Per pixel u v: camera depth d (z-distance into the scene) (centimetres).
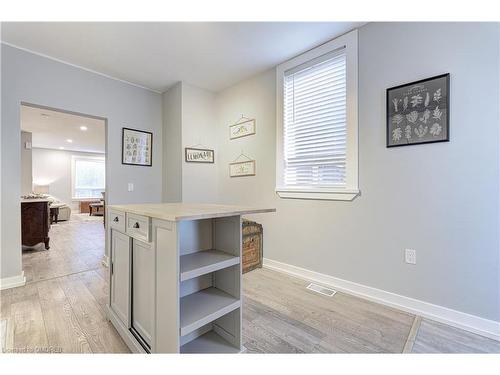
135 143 337
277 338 160
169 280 119
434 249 181
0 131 235
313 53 251
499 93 156
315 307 201
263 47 249
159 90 358
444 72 175
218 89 353
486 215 162
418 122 186
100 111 304
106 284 248
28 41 236
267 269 292
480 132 163
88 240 445
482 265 163
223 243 157
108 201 313
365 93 215
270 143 295
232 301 143
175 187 339
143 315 144
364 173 216
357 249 222
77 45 244
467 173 167
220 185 359
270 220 294
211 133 359
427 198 184
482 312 163
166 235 121
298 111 270
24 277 253
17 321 179
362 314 190
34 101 255
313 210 254
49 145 823
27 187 568
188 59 273
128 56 265
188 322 121
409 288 193
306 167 263
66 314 190
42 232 372
